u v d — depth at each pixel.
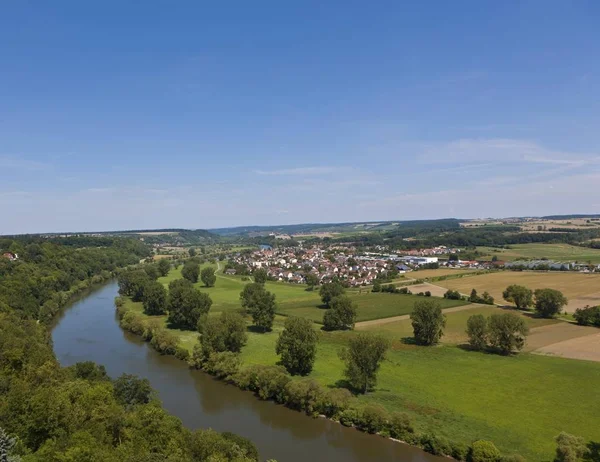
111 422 51.25
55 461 39.16
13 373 64.31
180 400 84.44
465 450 61.50
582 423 69.12
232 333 108.31
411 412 74.75
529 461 58.22
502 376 91.81
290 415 78.06
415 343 118.69
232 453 51.44
